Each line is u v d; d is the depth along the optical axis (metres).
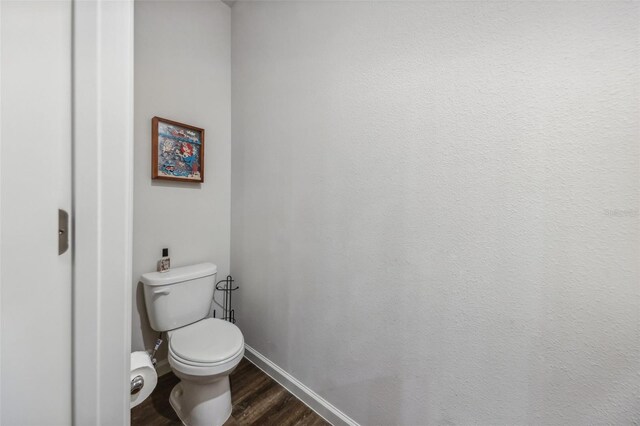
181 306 1.40
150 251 1.46
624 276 0.61
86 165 0.41
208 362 1.07
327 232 1.21
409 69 0.93
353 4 1.08
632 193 0.60
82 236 0.42
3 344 0.35
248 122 1.67
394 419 1.00
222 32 1.76
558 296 0.69
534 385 0.73
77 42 0.40
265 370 1.54
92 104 0.42
